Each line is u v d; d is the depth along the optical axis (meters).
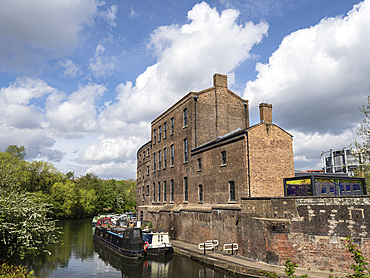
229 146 20.06
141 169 41.53
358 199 12.93
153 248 20.53
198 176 23.75
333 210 13.42
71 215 60.16
